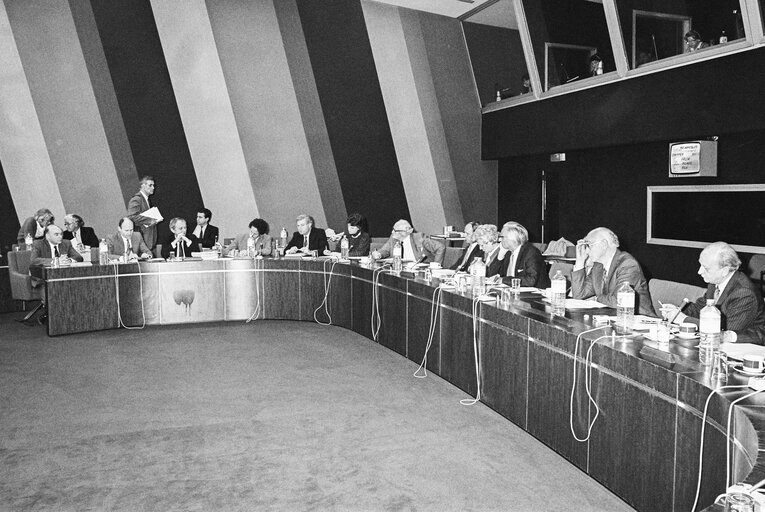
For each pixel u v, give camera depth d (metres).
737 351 2.91
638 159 8.03
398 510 3.13
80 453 3.86
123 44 9.72
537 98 9.20
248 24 10.35
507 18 9.34
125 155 9.87
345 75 10.88
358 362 6.00
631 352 3.15
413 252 7.57
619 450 3.21
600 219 8.74
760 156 6.54
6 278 8.71
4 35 9.02
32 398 4.95
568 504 3.19
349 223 8.16
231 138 10.45
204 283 7.82
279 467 3.65
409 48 11.05
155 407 4.72
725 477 2.45
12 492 3.34
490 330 4.58
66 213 9.60
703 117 6.59
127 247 7.71
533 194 10.27
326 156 10.93
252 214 10.66
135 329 7.48
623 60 7.43
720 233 6.98
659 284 4.58
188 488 3.38
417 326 5.85
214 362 6.02
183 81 10.11
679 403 2.77
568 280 5.68
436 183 11.38
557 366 3.76
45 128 9.38
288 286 7.99
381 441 4.04
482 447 3.94
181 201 10.26
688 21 6.62
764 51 5.91
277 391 5.11
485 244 5.86
